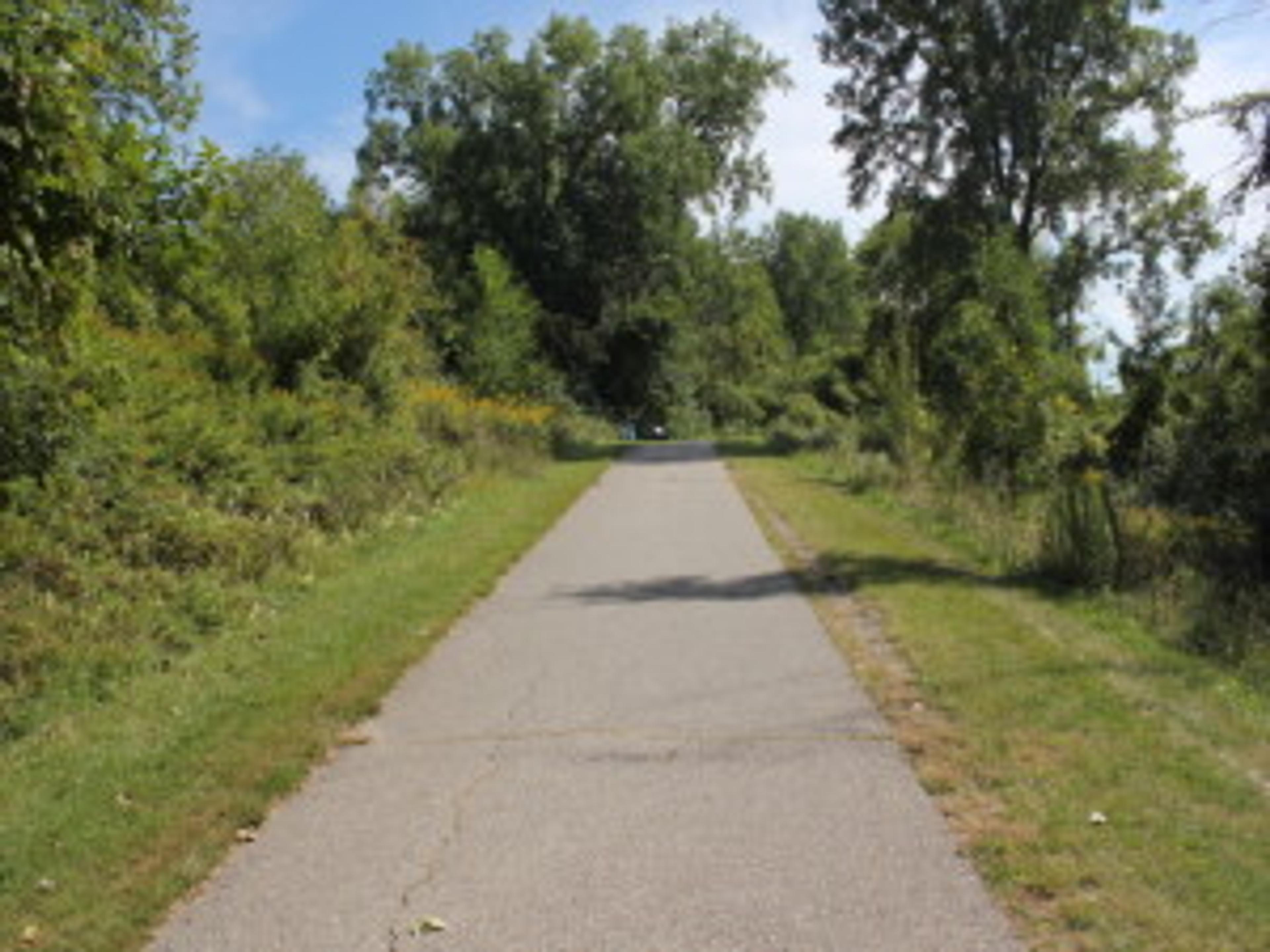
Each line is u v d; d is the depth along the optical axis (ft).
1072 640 28.19
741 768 19.63
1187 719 21.42
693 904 14.66
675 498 67.72
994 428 57.11
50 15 16.17
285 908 14.98
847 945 13.47
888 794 18.15
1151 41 107.55
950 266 113.09
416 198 175.83
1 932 14.43
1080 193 112.47
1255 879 14.60
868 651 27.71
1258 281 42.96
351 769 20.34
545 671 26.78
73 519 32.30
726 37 169.17
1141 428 51.13
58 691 24.41
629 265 172.55
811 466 92.89
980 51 110.01
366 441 54.80
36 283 17.19
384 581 37.37
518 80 161.27
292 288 62.18
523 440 88.84
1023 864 15.25
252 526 37.60
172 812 18.11
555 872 15.78
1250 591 35.27
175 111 21.72
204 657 27.78
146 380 44.01
